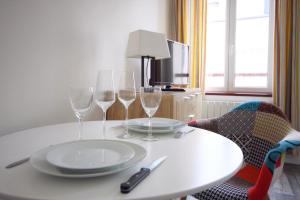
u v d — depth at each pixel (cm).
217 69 340
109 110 211
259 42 320
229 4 328
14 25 133
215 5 335
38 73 150
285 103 286
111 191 50
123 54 236
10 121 134
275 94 291
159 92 101
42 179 55
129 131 105
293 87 281
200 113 304
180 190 51
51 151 66
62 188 51
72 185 52
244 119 140
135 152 68
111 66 219
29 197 47
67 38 170
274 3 294
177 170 62
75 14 177
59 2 162
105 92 103
